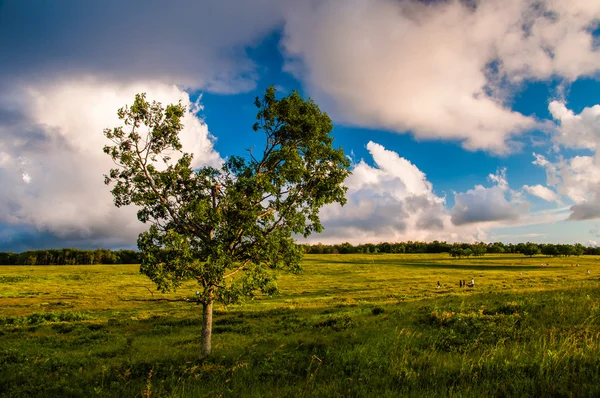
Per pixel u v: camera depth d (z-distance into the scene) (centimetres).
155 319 3359
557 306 1584
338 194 1741
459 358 975
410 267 13562
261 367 1130
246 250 1614
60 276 11300
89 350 1961
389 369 911
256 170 1664
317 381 916
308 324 2425
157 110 1568
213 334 2352
